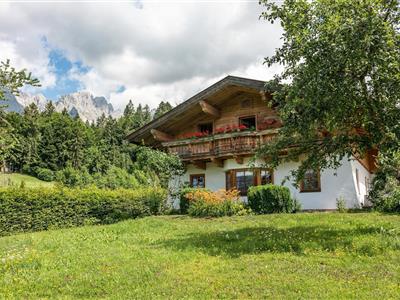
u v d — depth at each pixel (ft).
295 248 31.89
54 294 22.94
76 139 257.96
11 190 56.65
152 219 60.08
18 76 37.99
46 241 42.37
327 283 22.38
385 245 30.35
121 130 304.30
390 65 29.96
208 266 27.37
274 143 38.37
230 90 76.38
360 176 75.92
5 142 45.93
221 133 72.74
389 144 32.30
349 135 36.01
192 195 67.62
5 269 28.63
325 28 30.19
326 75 29.96
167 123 83.41
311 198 67.36
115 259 30.68
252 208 61.57
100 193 66.49
